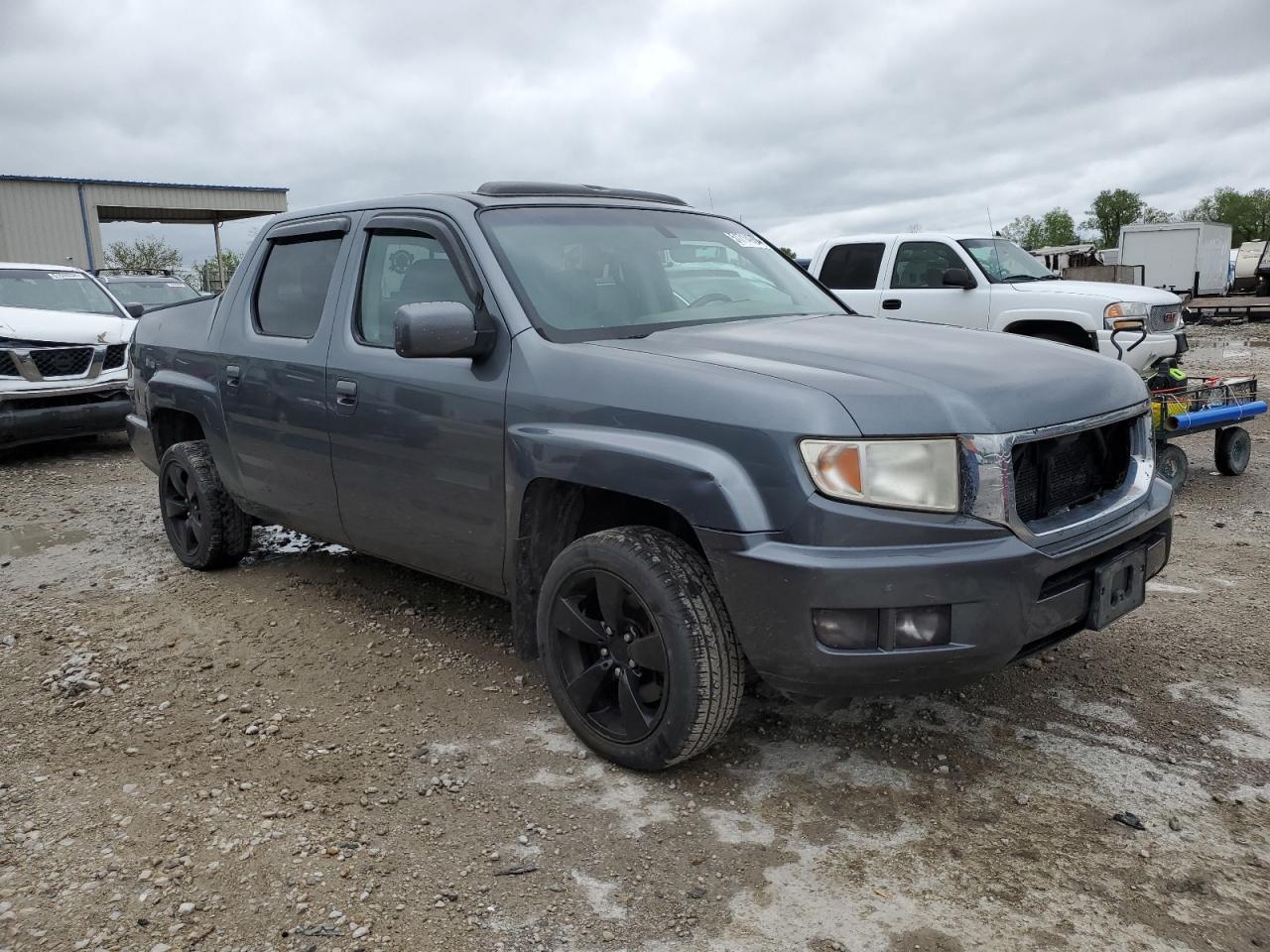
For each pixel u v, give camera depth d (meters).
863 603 2.60
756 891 2.56
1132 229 32.59
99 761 3.28
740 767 3.16
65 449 9.73
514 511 3.31
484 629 4.38
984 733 3.36
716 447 2.78
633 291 3.69
